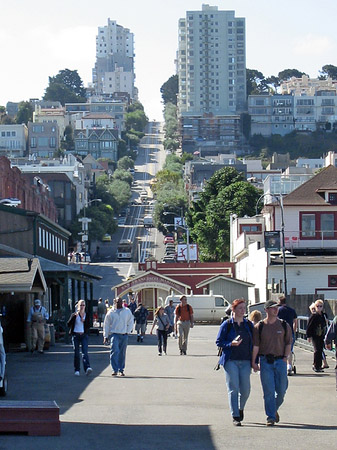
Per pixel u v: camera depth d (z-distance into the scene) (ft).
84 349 101.76
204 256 400.88
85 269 442.50
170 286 316.81
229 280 292.81
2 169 352.49
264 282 252.83
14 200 250.98
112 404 76.07
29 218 217.77
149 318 319.27
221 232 396.16
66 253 291.99
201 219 426.10
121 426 63.72
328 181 279.49
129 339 182.80
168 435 60.08
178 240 581.12
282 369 65.16
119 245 529.45
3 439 57.52
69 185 588.91
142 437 59.26
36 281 139.54
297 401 78.28
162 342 146.00
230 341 64.59
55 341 166.91
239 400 65.92
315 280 245.24
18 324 148.77
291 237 274.16
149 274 317.01
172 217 637.30
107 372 104.88
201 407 74.33
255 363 65.00
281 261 246.27
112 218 627.05
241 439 58.65
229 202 410.11
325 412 71.41
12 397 80.18
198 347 156.15
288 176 433.07
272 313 65.26
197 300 268.21
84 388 87.92
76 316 101.40
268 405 64.49
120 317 101.55
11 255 185.06
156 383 93.04
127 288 317.63
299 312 193.57
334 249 273.33
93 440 57.88
